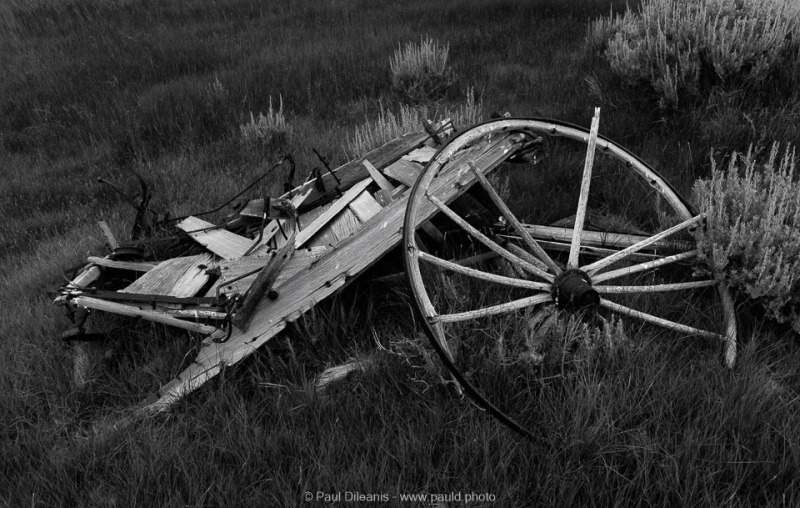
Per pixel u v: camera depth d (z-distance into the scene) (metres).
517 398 2.87
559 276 3.01
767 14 5.32
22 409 3.26
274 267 3.36
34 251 5.85
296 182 6.21
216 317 3.25
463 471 2.54
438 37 10.25
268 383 3.07
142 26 14.20
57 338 3.84
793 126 4.79
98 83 10.58
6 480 2.79
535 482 2.50
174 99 8.98
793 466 2.43
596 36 8.12
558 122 3.37
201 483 2.61
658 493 2.42
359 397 2.97
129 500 2.58
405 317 3.45
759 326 3.20
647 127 5.48
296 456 2.71
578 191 4.71
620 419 2.68
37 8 15.66
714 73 5.45
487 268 3.69
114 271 4.18
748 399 2.69
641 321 3.23
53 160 8.38
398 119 7.23
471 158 3.55
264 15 14.15
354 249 3.33
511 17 10.84
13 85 11.09
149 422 3.00
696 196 3.58
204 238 4.14
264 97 8.88
